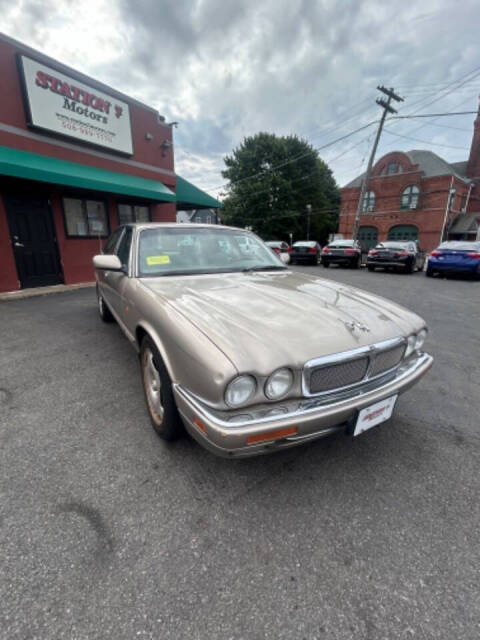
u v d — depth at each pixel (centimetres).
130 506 159
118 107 813
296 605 119
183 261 279
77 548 137
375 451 207
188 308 184
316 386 156
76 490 168
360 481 182
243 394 139
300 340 158
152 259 270
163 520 152
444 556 139
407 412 255
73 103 714
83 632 107
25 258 700
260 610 117
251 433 137
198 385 145
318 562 135
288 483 179
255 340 152
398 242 1296
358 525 154
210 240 306
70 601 117
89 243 820
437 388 296
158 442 208
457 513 161
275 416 145
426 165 3023
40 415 236
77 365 324
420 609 118
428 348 400
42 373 306
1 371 310
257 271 293
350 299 222
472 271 1033
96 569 128
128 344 383
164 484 174
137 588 122
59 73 682
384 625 113
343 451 206
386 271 1348
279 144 3359
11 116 629
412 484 180
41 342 388
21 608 114
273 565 133
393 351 186
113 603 117
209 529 149
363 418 168
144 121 902
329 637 109
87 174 729
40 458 191
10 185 659
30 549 135
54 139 704
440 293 785
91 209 818
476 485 180
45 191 717
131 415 238
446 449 210
